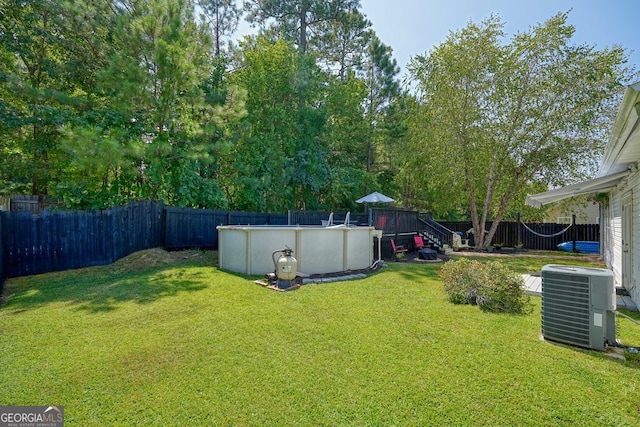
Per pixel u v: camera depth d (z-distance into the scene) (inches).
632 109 120.3
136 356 127.4
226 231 314.2
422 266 371.2
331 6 748.0
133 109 369.1
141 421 89.4
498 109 539.2
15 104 388.5
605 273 135.9
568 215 756.6
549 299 146.4
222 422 89.1
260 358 126.3
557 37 494.0
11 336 146.4
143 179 402.9
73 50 390.3
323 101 660.7
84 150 298.4
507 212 693.3
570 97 500.4
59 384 107.3
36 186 441.1
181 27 390.3
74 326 159.3
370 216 437.1
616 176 244.1
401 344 140.0
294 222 506.0
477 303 199.5
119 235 327.6
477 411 93.4
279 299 211.8
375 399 99.1
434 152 587.8
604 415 92.1
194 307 191.6
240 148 546.6
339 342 141.7
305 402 97.8
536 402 98.0
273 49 581.9
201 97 395.5
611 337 137.9
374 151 825.5
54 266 281.6
